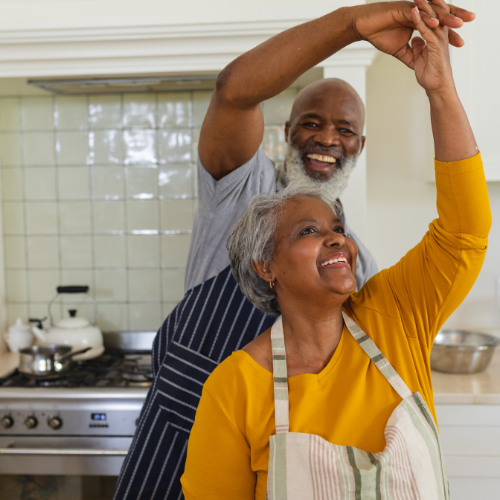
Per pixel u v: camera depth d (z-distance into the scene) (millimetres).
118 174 2188
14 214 2221
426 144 2029
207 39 1684
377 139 2051
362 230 1713
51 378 1772
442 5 692
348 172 1273
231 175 1025
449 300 804
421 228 2066
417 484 703
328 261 757
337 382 769
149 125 2164
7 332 2203
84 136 2180
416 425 727
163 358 1183
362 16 717
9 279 2240
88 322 2074
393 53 738
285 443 707
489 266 2039
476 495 1523
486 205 752
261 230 813
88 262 2223
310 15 1619
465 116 723
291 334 815
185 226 2193
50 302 2236
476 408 1507
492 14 1683
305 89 1284
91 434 1665
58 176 2199
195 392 1068
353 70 1691
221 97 842
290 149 1279
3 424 1668
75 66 1776
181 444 1077
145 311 2227
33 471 1669
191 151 2164
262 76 784
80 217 2209
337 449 700
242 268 874
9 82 1923
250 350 814
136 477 1075
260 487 750
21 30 1673
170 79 1824
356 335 808
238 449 753
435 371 1699
